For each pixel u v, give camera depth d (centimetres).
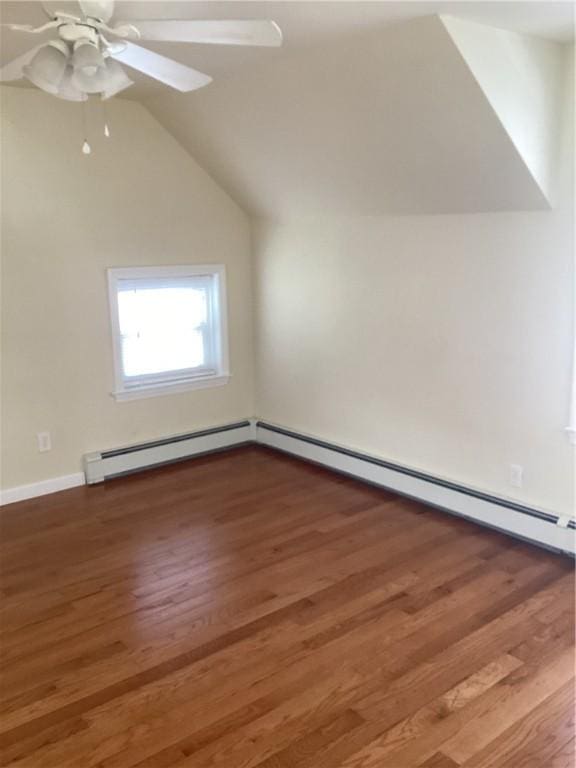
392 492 398
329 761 196
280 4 233
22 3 233
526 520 329
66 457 410
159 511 377
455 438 364
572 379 306
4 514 373
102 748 203
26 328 383
